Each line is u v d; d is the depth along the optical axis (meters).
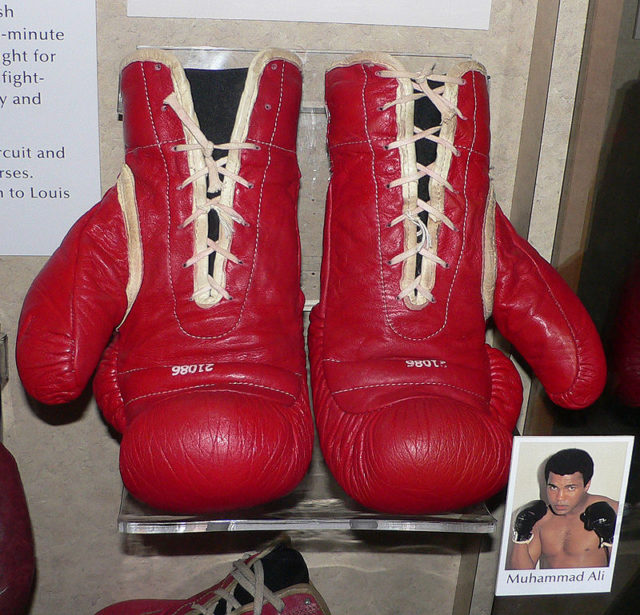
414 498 0.52
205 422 0.50
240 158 0.58
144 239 0.58
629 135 0.64
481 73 0.62
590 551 0.60
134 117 0.59
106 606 0.85
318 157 0.72
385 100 0.59
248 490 0.51
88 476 0.82
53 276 0.58
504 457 0.54
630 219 0.63
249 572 0.68
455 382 0.57
